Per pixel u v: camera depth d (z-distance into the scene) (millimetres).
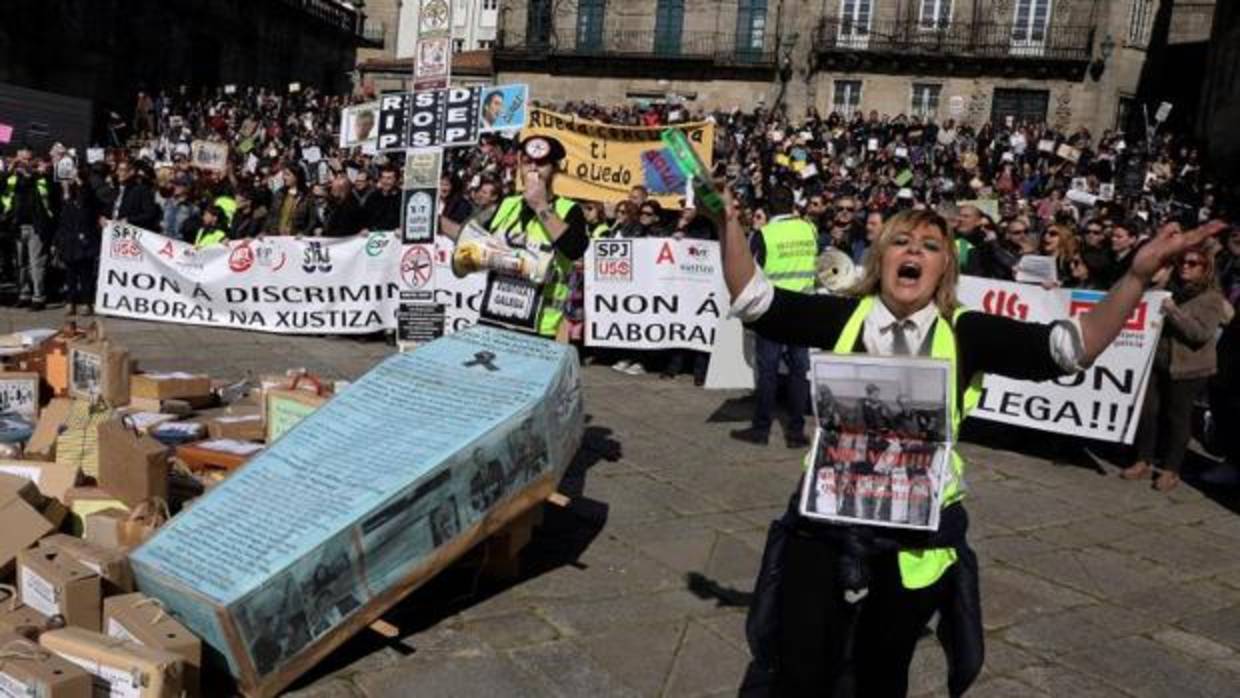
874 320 2693
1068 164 22484
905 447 2600
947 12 36312
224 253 10492
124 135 30703
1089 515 6234
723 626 4219
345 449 3846
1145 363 7098
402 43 53062
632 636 4082
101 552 3543
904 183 17531
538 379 4184
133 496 4184
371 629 3938
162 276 10594
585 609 4305
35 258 10945
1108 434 7344
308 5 45625
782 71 38031
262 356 9234
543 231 4977
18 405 6016
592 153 11391
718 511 5719
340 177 10945
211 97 37188
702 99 39312
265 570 3295
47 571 3400
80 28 31141
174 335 10000
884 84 37062
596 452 6746
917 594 2604
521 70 41531
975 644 2672
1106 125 35125
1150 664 4191
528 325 4957
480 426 3848
